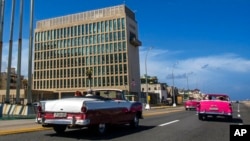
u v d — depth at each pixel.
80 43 107.75
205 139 10.17
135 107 13.67
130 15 107.25
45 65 113.25
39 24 116.88
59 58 110.75
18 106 26.34
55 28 113.06
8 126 14.49
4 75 117.31
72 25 109.94
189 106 42.22
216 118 21.84
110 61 101.62
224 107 19.17
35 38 116.38
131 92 98.38
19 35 30.70
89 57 105.25
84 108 9.95
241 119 20.98
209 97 21.12
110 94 13.33
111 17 103.44
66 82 108.25
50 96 98.06
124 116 12.58
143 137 10.48
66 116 10.22
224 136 11.01
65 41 110.69
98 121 10.59
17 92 29.53
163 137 10.53
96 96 11.62
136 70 105.38
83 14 109.00
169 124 16.09
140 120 19.38
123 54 100.12
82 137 10.38
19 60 30.22
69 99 10.84
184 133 11.85
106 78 101.44
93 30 106.19
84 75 105.19
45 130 12.79
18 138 9.95
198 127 14.56
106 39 103.44
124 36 100.75
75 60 107.75
